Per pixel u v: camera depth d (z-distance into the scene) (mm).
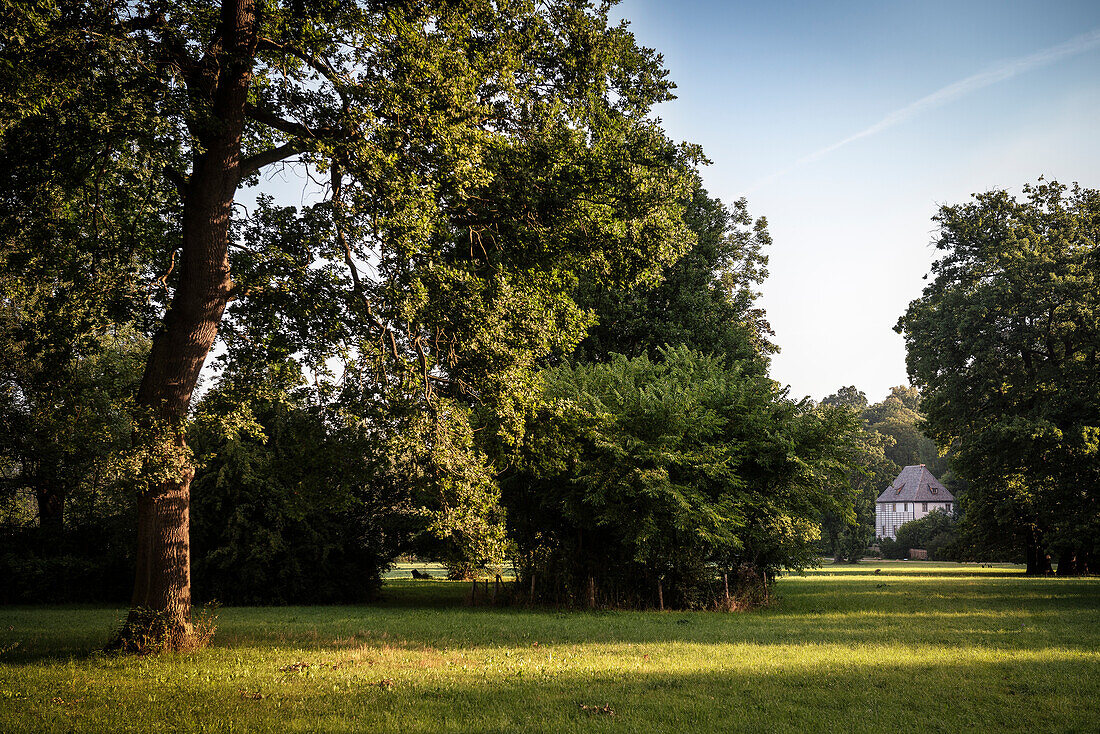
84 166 12547
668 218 16594
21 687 9391
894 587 31031
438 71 11953
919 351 39156
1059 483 29359
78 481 26688
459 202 13172
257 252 12609
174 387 12453
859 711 7902
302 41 12125
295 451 15203
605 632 15492
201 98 11492
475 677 9992
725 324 33656
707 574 22203
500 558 13703
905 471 102312
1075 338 34375
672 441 20500
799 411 23297
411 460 12734
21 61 9844
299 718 7680
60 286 13672
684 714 7855
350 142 11789
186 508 12953
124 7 11750
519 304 13570
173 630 12414
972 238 40531
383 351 12391
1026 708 8008
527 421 15555
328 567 25719
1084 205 36562
